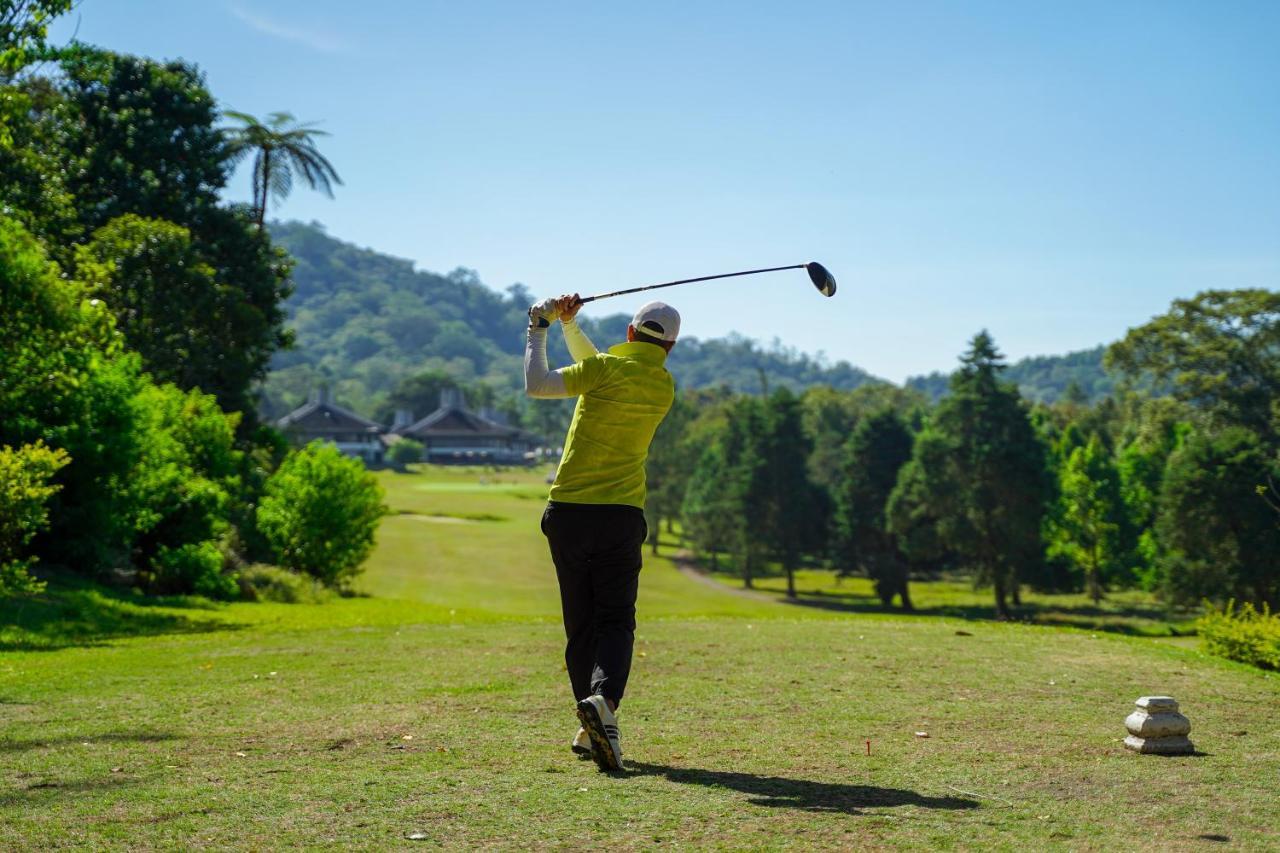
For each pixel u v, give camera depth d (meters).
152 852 3.54
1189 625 52.12
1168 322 62.38
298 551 29.42
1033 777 4.76
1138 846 3.64
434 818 3.96
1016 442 59.50
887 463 69.56
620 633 5.06
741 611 51.31
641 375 5.09
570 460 5.11
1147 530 62.94
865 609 62.56
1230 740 5.76
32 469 15.97
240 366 35.78
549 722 6.05
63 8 15.35
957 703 6.87
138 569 23.22
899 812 4.09
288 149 40.81
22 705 6.66
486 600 39.09
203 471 27.02
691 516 78.38
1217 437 52.28
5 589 15.34
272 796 4.29
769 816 4.02
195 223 37.12
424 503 85.88
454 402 191.12
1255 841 3.71
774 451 69.44
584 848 3.60
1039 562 59.53
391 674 8.16
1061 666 8.80
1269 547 45.47
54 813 4.02
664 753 5.28
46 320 19.39
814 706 6.73
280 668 8.63
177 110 37.09
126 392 20.89
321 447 30.33
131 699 6.90
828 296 5.21
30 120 30.41
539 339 5.23
